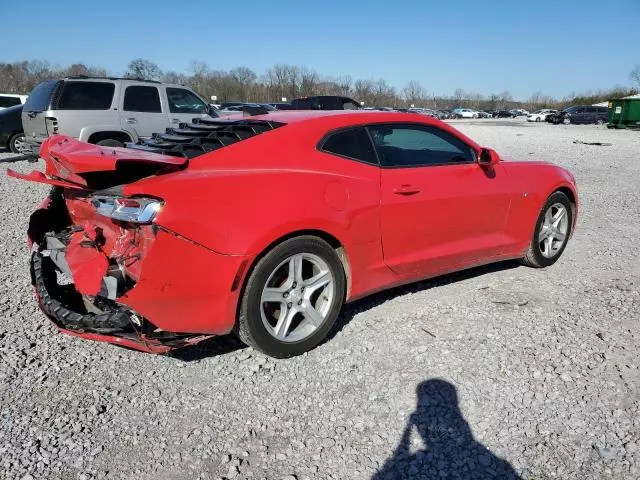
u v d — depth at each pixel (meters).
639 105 35.28
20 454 2.57
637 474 2.43
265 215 3.13
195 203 2.92
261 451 2.61
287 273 3.38
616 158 15.25
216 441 2.69
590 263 5.30
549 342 3.58
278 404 2.98
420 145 4.14
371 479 2.42
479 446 2.62
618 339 3.62
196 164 3.16
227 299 3.08
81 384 3.18
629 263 5.29
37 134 10.66
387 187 3.77
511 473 2.45
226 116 4.34
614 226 6.89
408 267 3.99
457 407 2.91
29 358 3.46
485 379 3.16
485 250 4.51
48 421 2.83
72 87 10.27
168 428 2.79
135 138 10.82
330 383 3.17
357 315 4.07
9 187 9.64
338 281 3.54
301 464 2.52
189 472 2.48
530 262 5.07
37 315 4.11
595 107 45.09
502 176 4.57
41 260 3.58
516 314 4.04
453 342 3.60
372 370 3.29
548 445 2.62
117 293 2.86
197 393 3.09
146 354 3.54
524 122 52.03
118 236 3.03
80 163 2.94
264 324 3.27
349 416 2.86
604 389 3.05
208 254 2.96
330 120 3.70
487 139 23.59
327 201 3.43
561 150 17.84
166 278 2.88
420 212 3.95
